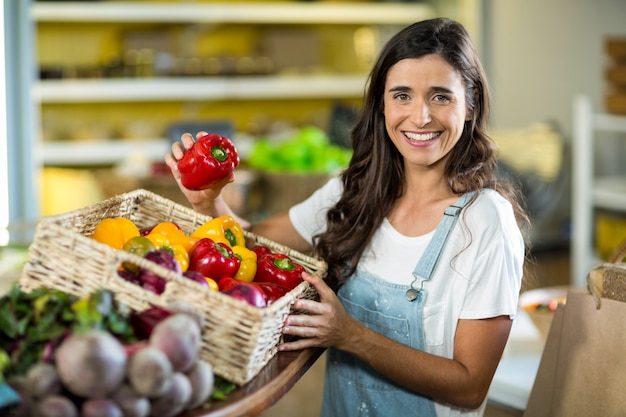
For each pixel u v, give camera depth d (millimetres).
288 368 1486
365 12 6277
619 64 4832
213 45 6273
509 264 1719
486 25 6176
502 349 1722
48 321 1239
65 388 1137
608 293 1792
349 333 1625
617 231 4855
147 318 1298
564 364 1866
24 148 4961
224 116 6344
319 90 6156
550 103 6477
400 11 6375
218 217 1916
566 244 6441
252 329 1349
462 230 1743
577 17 6457
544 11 6344
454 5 6289
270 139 5781
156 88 5699
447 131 1729
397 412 1816
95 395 1105
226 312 1347
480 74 1794
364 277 1850
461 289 1726
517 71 6324
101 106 5973
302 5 6129
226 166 1834
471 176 1808
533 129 6098
